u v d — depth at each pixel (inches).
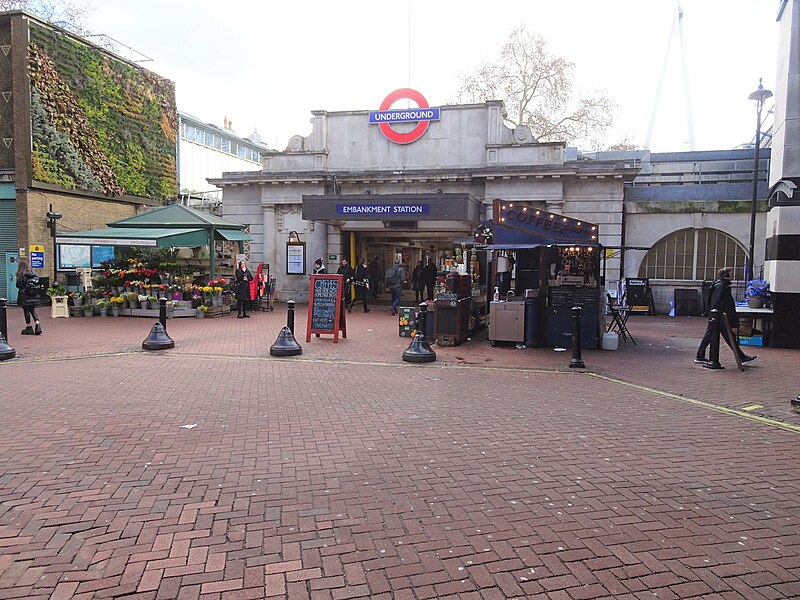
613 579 126.3
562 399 293.4
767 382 338.3
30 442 215.8
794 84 449.4
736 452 212.4
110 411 260.5
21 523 150.9
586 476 186.5
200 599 118.9
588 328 457.1
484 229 546.3
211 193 1332.4
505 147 792.9
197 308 661.9
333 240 858.1
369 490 173.8
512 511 159.8
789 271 464.8
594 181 767.1
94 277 755.4
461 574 128.3
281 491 172.7
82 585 123.4
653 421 253.4
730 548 140.0
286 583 124.8
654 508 162.6
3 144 794.2
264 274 788.0
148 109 1009.5
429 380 337.1
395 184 830.5
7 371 351.6
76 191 858.8
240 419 249.8
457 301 461.4
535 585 124.0
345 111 847.1
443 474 187.2
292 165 862.5
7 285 807.1
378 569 130.3
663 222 780.6
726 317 377.7
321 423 244.4
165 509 160.1
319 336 513.7
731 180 867.4
